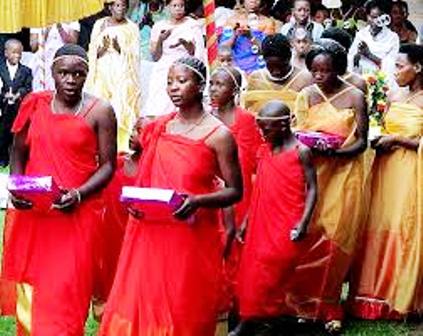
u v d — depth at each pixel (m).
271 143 7.56
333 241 7.86
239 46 12.94
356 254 8.22
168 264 6.00
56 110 6.46
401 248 8.20
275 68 8.48
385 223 8.28
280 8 14.62
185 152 6.01
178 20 13.62
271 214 7.51
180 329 5.99
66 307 6.37
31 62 14.93
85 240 6.43
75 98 6.45
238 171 6.12
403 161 8.23
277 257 7.48
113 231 7.31
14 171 6.64
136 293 6.03
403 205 8.20
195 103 6.10
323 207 7.88
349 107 7.99
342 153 7.86
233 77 7.91
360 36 13.06
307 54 8.50
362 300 8.36
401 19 14.62
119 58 13.29
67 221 6.43
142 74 14.55
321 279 7.87
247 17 13.03
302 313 7.89
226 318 7.11
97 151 6.51
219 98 7.89
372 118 9.01
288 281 7.66
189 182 6.01
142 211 5.98
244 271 7.60
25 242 6.50
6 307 6.84
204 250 6.09
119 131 13.24
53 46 14.42
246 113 7.93
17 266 6.53
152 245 6.02
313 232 7.87
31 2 8.11
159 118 6.17
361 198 7.99
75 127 6.38
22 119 6.52
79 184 6.42
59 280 6.38
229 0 15.55
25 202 6.34
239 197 6.12
